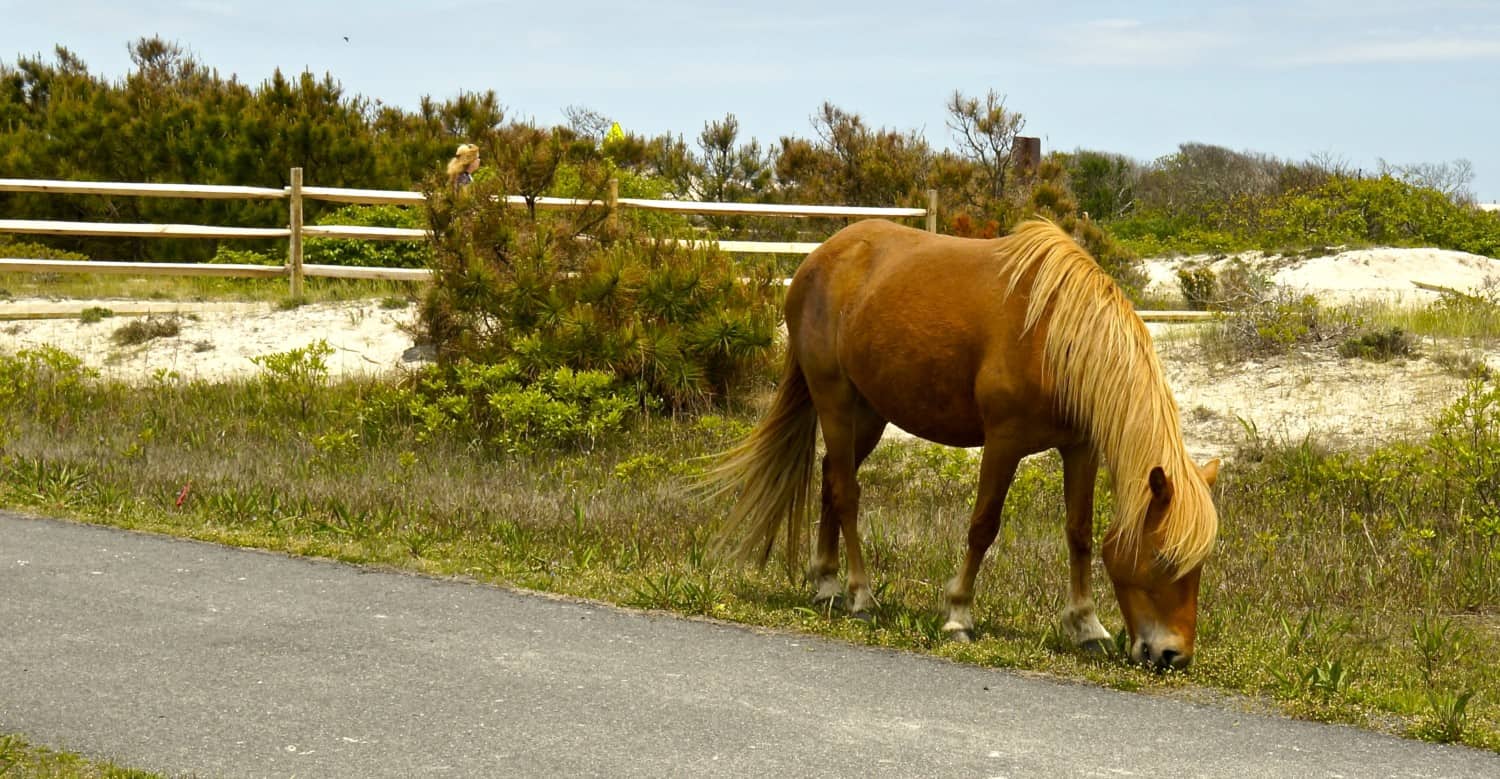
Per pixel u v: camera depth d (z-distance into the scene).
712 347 11.62
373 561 7.36
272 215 18.14
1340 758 4.80
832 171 21.14
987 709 5.25
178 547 7.55
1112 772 4.61
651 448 10.57
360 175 18.69
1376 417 10.65
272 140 18.47
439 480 9.11
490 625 6.26
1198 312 16.38
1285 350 12.41
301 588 6.81
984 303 5.98
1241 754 4.81
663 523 8.23
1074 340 5.66
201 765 4.52
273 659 5.67
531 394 10.34
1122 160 35.47
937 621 6.30
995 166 21.19
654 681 5.50
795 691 5.42
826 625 6.36
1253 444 10.26
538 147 12.41
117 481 8.83
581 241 12.18
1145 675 5.62
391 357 13.23
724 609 6.56
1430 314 13.28
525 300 11.50
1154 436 5.48
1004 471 6.00
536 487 9.02
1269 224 25.45
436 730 4.89
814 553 7.83
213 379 12.71
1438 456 9.52
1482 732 5.05
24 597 6.48
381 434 10.62
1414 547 7.60
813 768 4.59
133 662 5.58
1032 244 5.94
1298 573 7.50
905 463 10.28
